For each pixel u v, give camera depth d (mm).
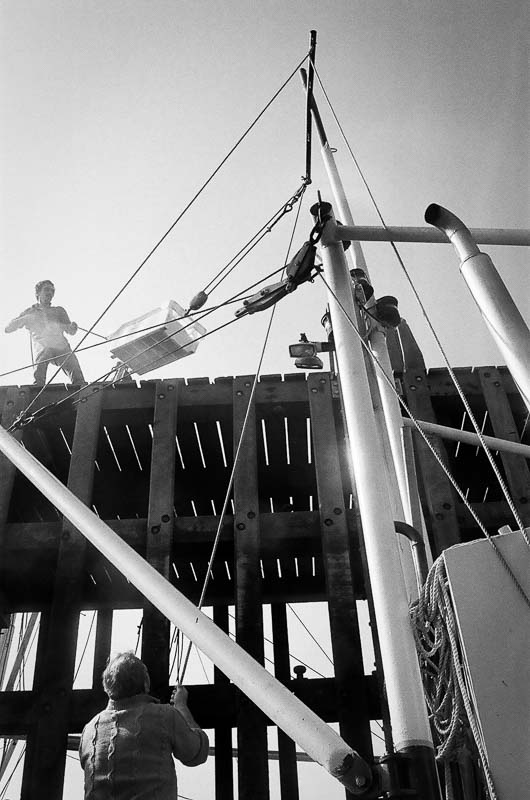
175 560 8766
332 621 6758
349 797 4629
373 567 3240
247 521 7426
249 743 6250
